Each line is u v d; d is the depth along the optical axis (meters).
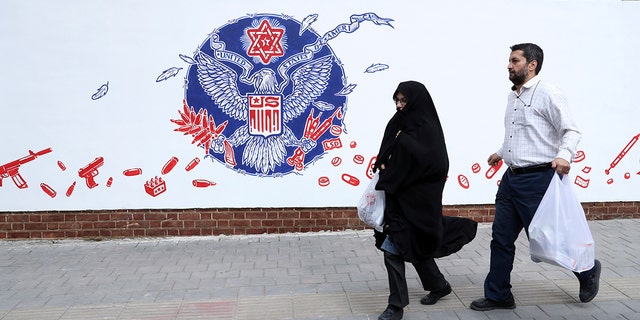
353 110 6.25
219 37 6.07
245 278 4.99
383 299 4.45
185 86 6.09
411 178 3.87
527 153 4.00
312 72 6.18
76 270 5.27
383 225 3.98
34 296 4.61
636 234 6.18
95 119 6.05
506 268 4.12
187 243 6.11
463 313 4.15
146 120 6.10
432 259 4.27
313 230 6.39
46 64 5.94
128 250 5.88
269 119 6.20
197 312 4.24
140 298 4.54
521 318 4.04
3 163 6.03
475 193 6.48
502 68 6.32
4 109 5.96
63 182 6.10
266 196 6.29
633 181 6.70
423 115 3.94
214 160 6.20
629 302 4.29
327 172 6.31
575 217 3.96
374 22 6.16
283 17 6.10
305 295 4.56
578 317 4.03
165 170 6.18
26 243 6.13
